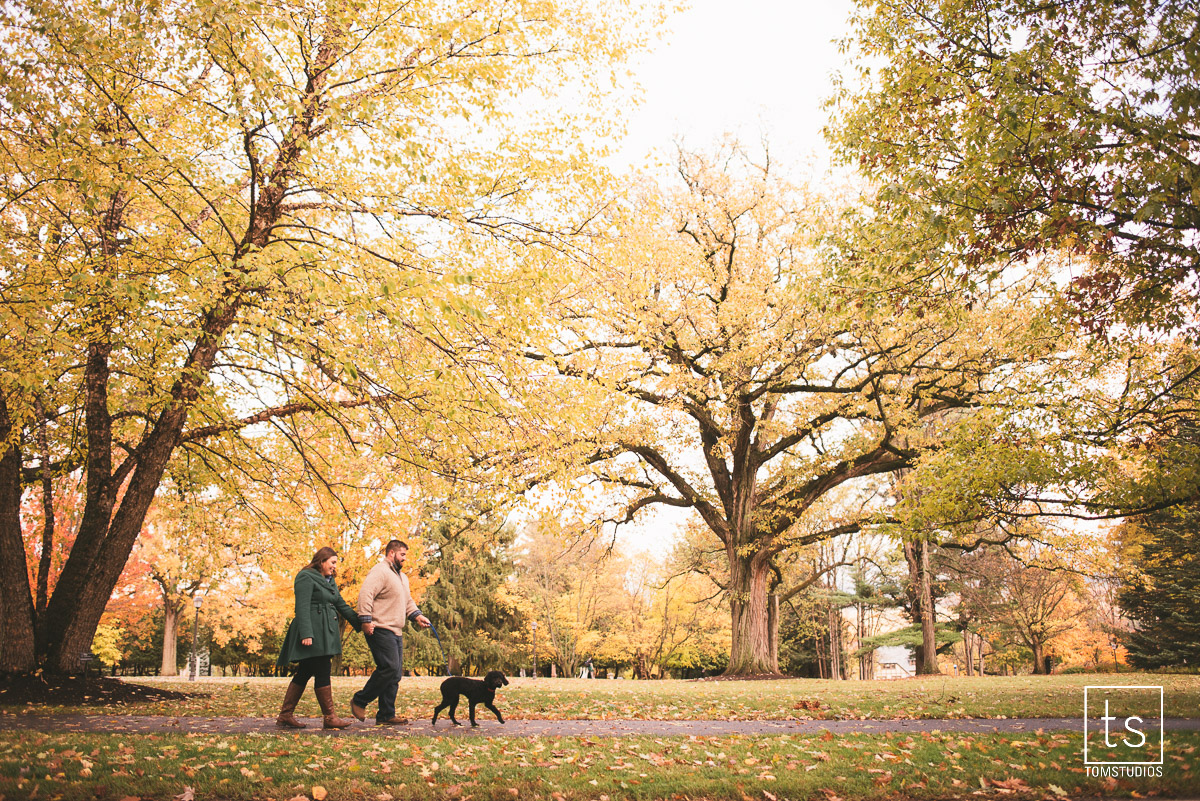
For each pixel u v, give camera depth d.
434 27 8.64
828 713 8.55
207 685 14.59
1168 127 7.27
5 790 3.96
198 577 26.70
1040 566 20.50
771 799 4.30
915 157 9.39
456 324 7.73
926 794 4.42
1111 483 10.14
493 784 4.47
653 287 19.41
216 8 6.91
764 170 23.30
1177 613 25.73
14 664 9.41
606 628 44.94
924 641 31.16
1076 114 7.76
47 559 11.13
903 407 19.53
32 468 12.13
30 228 9.82
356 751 5.41
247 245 8.26
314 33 8.84
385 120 8.80
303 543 14.59
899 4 9.59
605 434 18.41
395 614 7.40
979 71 9.10
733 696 11.51
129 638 41.94
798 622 43.00
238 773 4.61
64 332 9.55
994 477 10.09
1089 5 8.12
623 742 6.24
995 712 8.30
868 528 12.55
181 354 10.28
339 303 8.36
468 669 46.16
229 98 7.99
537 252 10.49
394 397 10.15
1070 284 9.32
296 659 6.89
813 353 19.75
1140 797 4.30
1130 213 7.72
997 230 8.48
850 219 10.46
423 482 12.07
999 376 18.20
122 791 4.16
